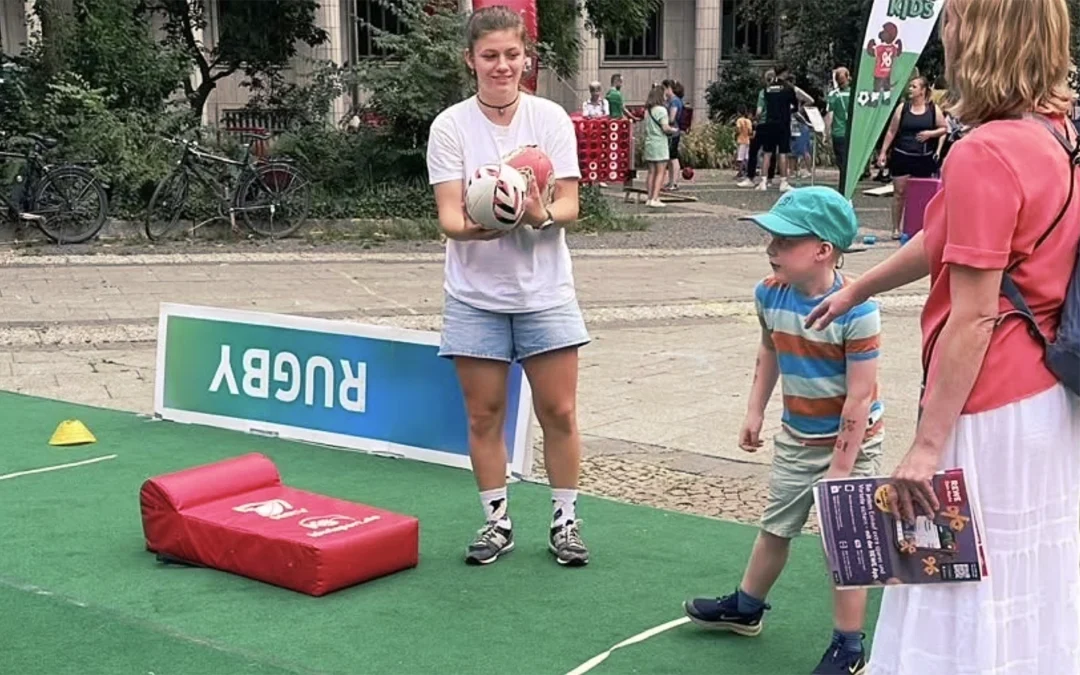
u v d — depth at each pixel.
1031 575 2.54
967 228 2.40
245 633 3.77
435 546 4.63
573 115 21.67
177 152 15.12
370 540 4.19
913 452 2.52
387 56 17.62
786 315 3.35
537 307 4.20
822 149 26.34
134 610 3.94
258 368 6.31
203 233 14.48
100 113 14.93
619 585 4.23
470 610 3.98
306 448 6.08
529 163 4.02
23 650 3.61
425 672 3.51
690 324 9.55
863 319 3.21
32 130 14.66
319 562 4.03
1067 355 2.45
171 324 6.57
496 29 4.05
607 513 5.05
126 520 4.90
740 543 4.68
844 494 2.60
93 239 13.95
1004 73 2.42
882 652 2.69
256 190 14.56
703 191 21.86
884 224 16.59
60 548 4.55
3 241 13.75
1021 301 2.46
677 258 13.49
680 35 32.19
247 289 10.88
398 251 13.84
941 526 2.51
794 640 3.76
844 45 28.03
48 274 11.61
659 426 6.54
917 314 10.01
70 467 5.67
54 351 8.34
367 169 16.50
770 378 3.61
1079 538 2.67
